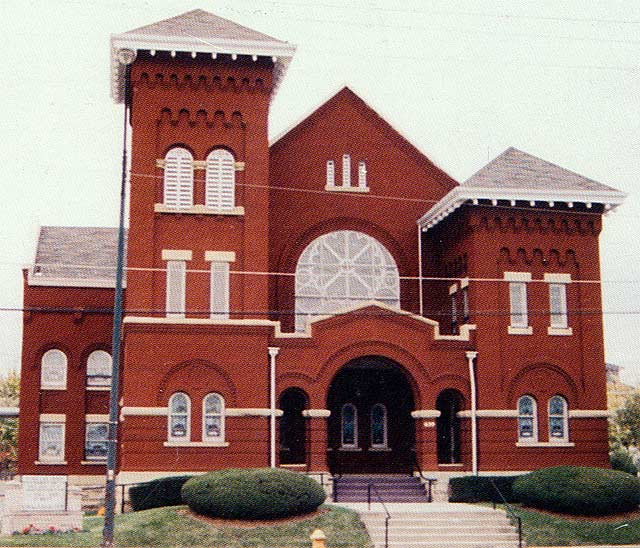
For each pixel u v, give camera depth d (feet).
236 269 120.16
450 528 100.73
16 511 100.37
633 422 220.02
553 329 127.95
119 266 91.91
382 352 122.62
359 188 139.64
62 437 142.92
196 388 116.88
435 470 121.80
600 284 130.00
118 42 118.42
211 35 121.80
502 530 101.71
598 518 106.32
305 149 139.23
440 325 138.51
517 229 128.57
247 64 122.72
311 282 136.15
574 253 129.80
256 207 121.39
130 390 115.44
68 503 101.60
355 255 138.41
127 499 112.27
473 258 127.34
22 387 143.02
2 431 259.60
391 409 135.74
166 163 121.08
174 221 119.85
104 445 143.84
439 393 123.85
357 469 133.49
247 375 117.91
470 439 123.44
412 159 142.20
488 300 126.52
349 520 100.58
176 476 112.27
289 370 119.96
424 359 123.75
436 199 141.79
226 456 116.16
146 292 117.80
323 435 119.34
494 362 125.49
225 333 118.21
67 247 155.22
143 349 116.37
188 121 121.60
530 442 125.49
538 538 100.53
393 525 100.48
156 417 115.34
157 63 121.39
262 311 118.73
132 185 119.44
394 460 134.51
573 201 127.65
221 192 121.49
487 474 122.52
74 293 145.69
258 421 117.39
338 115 141.28
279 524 98.53
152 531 96.12
